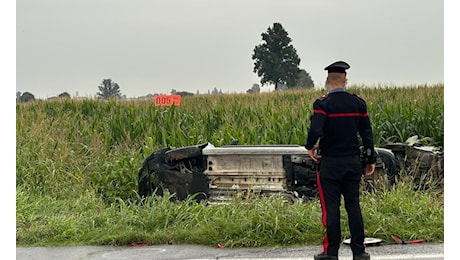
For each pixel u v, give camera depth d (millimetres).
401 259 5383
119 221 7031
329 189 5168
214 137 11992
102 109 18234
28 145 10773
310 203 7086
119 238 6375
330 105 5125
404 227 6328
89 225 6992
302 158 7594
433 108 12977
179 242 6348
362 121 5238
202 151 7984
